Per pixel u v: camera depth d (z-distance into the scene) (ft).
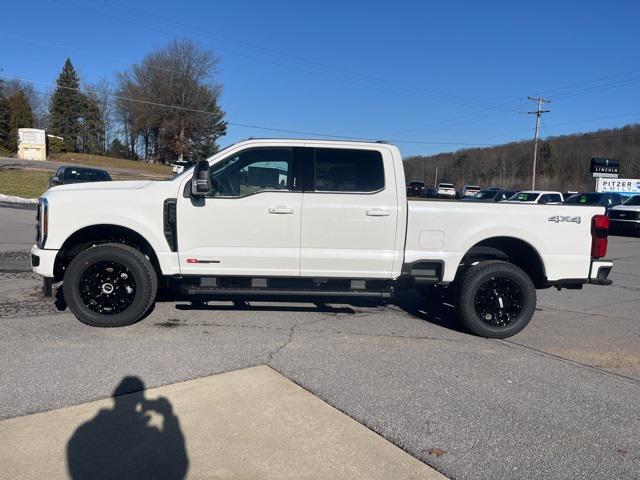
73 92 262.47
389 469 10.00
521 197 90.99
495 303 19.26
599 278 19.80
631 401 13.74
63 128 262.06
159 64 244.63
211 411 12.10
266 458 10.20
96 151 274.36
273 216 18.45
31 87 282.77
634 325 22.11
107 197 18.21
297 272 18.80
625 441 11.51
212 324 19.22
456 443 11.12
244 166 18.69
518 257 20.79
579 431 11.91
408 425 11.82
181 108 237.86
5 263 29.84
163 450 10.34
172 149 250.37
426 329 20.06
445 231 19.10
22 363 14.66
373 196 18.75
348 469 9.93
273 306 22.30
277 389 13.48
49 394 12.69
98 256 17.99
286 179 18.74
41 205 18.24
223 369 14.70
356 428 11.57
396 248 18.94
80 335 17.37
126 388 13.19
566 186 257.55
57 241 18.06
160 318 19.72
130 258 18.07
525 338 19.54
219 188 18.52
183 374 14.24
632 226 66.49
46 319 19.12
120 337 17.29
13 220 52.60
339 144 18.92
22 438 10.64
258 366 15.06
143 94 247.70
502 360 16.69
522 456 10.69
